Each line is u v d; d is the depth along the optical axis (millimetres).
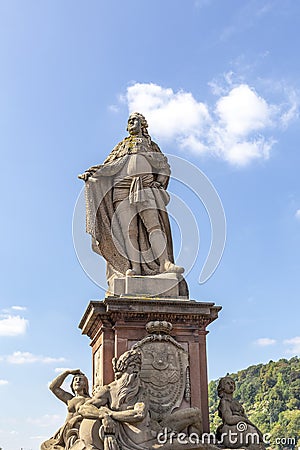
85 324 14086
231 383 13141
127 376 11758
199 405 12594
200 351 13156
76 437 11586
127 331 12953
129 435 11078
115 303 12992
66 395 12750
